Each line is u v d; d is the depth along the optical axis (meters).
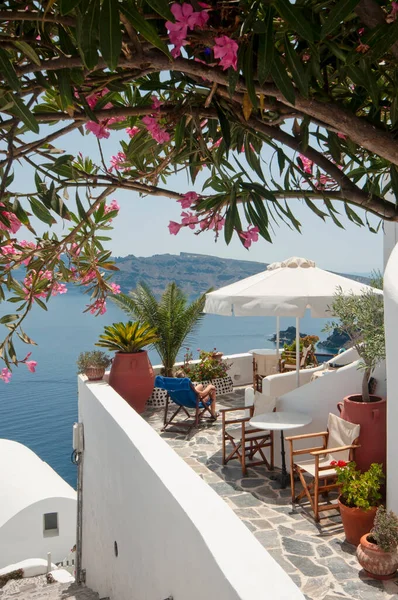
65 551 19.61
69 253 2.61
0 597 12.39
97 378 8.99
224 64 1.26
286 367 11.55
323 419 7.09
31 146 1.66
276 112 1.71
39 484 20.39
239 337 196.75
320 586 4.43
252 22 1.26
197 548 3.51
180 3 1.26
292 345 12.16
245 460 7.64
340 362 10.11
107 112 1.76
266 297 7.45
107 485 6.96
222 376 12.03
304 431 7.20
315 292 7.39
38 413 90.12
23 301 2.59
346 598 4.25
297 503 6.14
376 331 5.87
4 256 2.39
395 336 5.00
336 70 1.72
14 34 1.55
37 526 19.25
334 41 1.56
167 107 1.82
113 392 7.99
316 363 12.08
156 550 4.65
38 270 2.48
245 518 5.80
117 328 10.45
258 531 5.49
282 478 6.64
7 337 2.47
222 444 7.88
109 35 1.09
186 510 3.84
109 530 6.84
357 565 4.76
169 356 12.66
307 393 7.19
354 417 6.11
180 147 1.94
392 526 4.51
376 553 4.50
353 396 6.44
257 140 1.94
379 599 4.22
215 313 8.15
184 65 1.43
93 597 7.59
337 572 4.65
